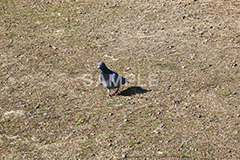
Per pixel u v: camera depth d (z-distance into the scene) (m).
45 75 14.44
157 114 12.09
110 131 11.36
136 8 20.05
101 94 13.30
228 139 10.85
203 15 19.08
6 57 15.65
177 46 16.44
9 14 19.28
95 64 15.12
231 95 12.95
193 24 18.28
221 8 19.70
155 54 15.81
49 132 11.39
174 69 14.67
